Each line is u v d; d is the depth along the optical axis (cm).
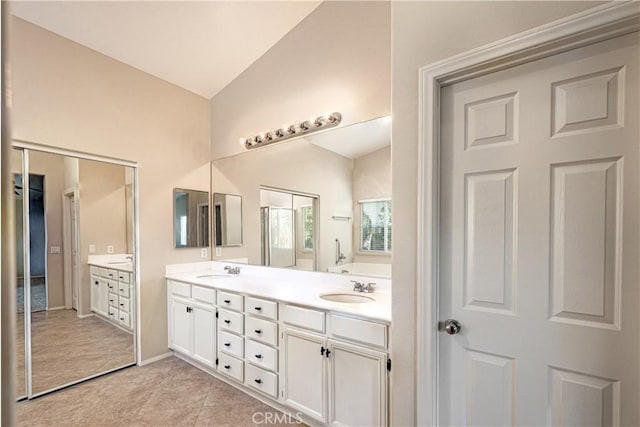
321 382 185
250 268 305
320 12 249
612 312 101
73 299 250
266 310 215
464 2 124
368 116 224
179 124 319
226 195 329
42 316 234
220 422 198
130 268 282
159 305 298
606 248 103
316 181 253
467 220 128
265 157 293
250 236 306
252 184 303
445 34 128
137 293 284
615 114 102
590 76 105
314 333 189
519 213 118
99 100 261
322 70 249
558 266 110
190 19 240
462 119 130
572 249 108
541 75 114
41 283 234
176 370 271
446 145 133
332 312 180
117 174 275
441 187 134
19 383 222
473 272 127
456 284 130
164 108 307
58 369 239
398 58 140
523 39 111
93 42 250
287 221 274
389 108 214
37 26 227
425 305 129
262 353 218
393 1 142
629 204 99
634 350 98
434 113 130
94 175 262
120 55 268
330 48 244
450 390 131
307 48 258
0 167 34
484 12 119
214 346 254
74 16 224
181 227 319
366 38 224
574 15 102
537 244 114
